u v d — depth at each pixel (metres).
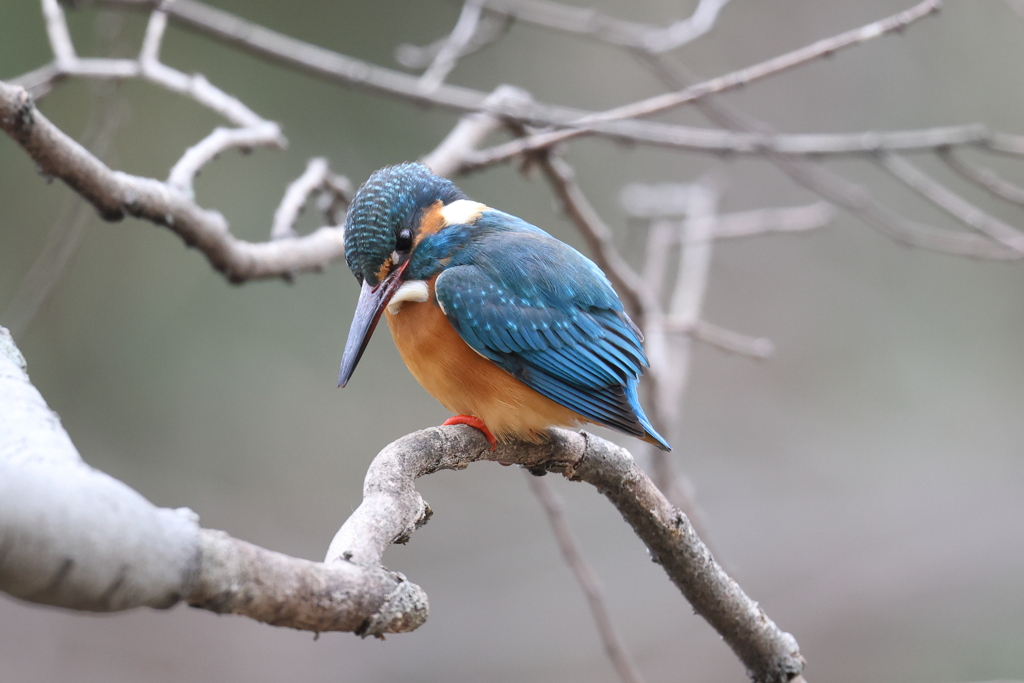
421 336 5.88
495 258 6.00
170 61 13.72
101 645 13.47
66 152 5.42
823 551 14.57
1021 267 15.25
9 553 2.11
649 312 8.91
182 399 14.17
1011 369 15.30
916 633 13.92
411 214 5.96
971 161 14.59
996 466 14.88
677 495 8.71
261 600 2.64
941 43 14.97
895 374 15.57
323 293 14.72
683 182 15.45
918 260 15.57
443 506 14.76
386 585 2.95
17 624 13.34
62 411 13.77
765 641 5.06
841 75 15.25
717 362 15.91
